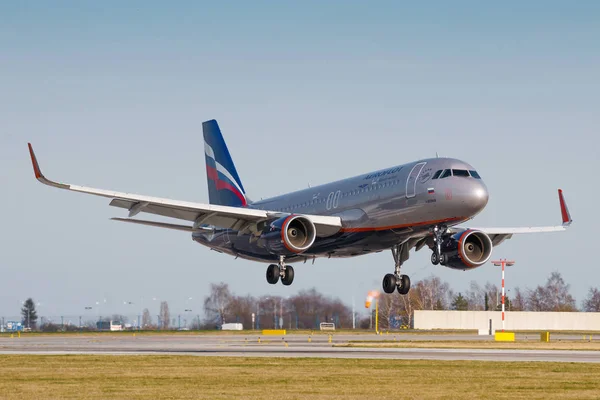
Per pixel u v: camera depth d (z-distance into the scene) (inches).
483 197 3693.4
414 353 3772.1
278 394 2111.2
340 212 4249.5
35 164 3582.7
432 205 3774.6
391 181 3978.8
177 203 4020.7
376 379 2460.6
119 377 2536.9
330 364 3004.4
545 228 4658.0
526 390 2197.3
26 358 3395.7
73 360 3260.3
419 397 2055.9
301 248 4010.8
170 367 2891.2
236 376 2554.1
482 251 4158.5
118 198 3917.3
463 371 2721.5
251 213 4148.6
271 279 4623.5
